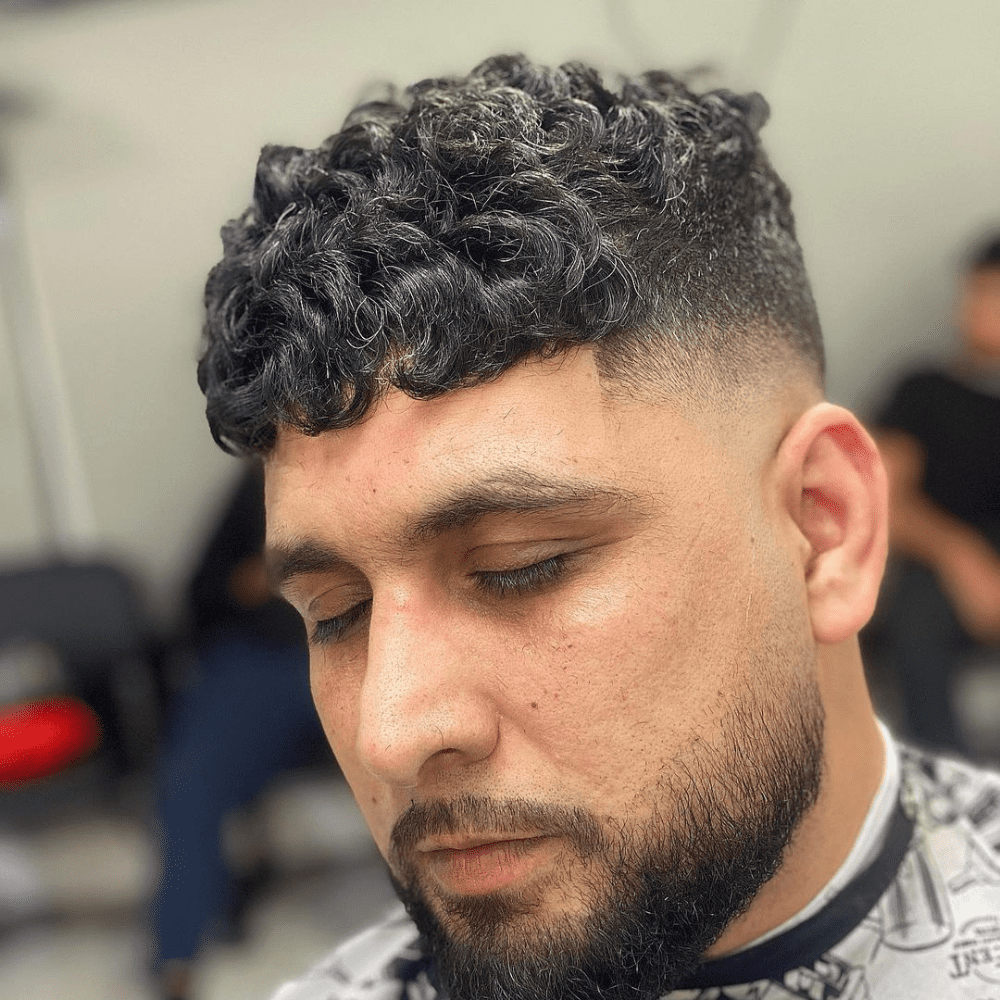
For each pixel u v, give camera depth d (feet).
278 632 8.29
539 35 9.78
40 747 8.38
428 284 2.25
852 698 2.71
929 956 2.60
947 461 9.04
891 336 10.52
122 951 8.37
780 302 2.69
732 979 2.59
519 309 2.23
